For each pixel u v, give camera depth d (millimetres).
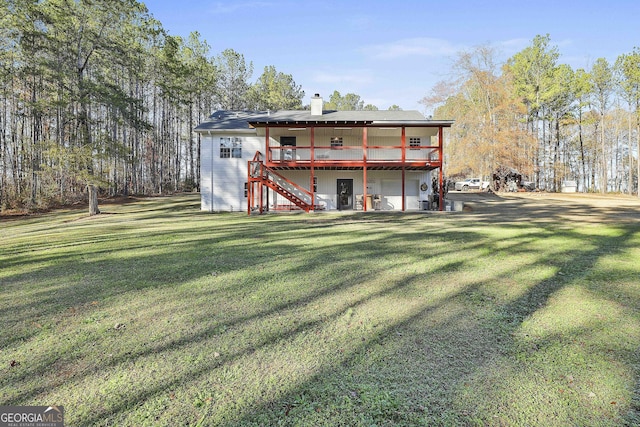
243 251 8047
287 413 2355
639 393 2516
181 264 6773
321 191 21031
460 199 26016
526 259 6926
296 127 19062
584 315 3988
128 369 2938
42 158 22938
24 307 4453
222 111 25438
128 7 22859
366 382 2709
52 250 8680
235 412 2371
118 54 24656
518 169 29562
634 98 29047
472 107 29641
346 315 4082
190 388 2658
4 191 25484
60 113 25109
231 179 21125
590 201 24125
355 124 18453
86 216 19141
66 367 2982
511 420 2252
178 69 33500
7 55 21625
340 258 7164
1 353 3240
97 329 3750
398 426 2217
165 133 40344
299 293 4918
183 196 33469
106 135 19922
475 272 5961
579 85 34094
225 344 3373
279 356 3131
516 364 2941
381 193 21219
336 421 2271
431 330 3645
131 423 2270
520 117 33250
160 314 4172
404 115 22625
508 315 4027
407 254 7520
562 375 2764
